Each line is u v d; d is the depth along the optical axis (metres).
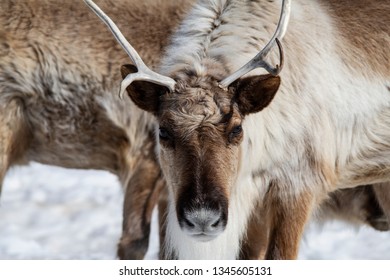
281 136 16.70
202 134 14.98
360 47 17.75
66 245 24.91
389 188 18.86
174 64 16.06
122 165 20.08
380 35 17.95
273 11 16.92
